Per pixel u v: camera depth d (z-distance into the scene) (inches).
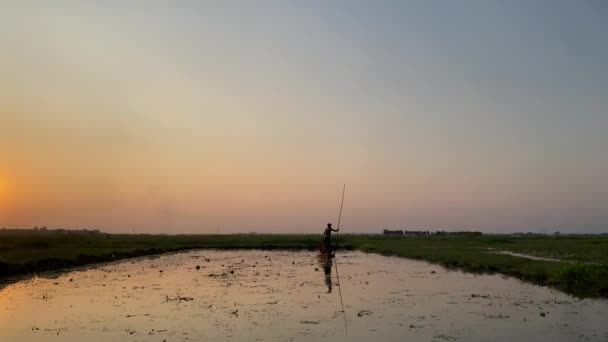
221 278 1114.7
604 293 818.2
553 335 521.7
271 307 705.6
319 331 548.1
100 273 1242.0
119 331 550.9
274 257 2000.5
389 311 671.1
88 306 715.4
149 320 611.5
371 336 522.9
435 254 1738.4
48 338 519.8
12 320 614.5
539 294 824.3
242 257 2004.2
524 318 614.9
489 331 543.2
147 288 925.8
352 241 3373.5
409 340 504.4
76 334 537.3
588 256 1427.2
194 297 806.5
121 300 773.9
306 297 804.6
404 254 1971.0
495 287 924.6
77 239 2647.6
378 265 1521.9
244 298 795.4
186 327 570.3
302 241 3341.5
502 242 3021.7
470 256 1549.0
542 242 2802.7
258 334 533.6
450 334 530.0
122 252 1936.5
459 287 928.3
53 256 1475.1
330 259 1823.3
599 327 559.8
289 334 533.0
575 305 709.3
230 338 516.1
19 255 1491.1
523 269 1102.4
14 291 885.8
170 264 1582.2
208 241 3388.3
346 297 805.2
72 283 1009.5
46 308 699.4
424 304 728.3
